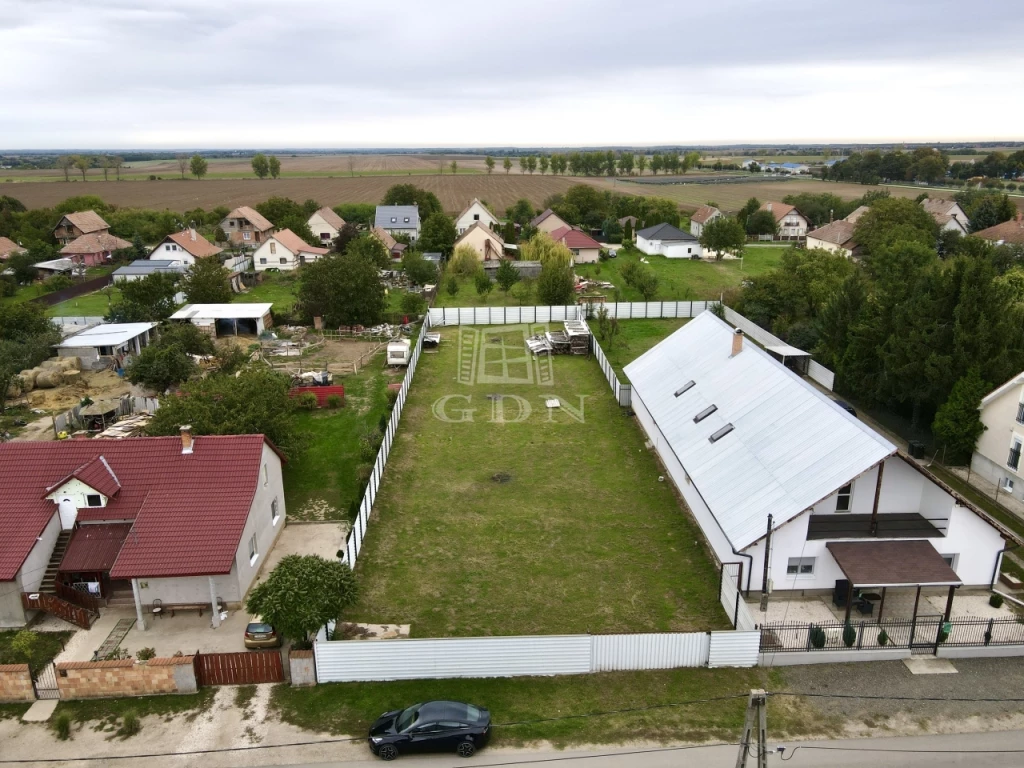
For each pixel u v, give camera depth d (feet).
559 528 113.50
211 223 467.11
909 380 141.49
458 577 100.53
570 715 74.74
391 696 77.51
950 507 92.89
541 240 341.82
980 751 70.28
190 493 96.17
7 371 166.20
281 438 121.49
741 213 449.48
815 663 83.15
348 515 117.19
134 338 205.77
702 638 81.25
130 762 68.74
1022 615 91.40
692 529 113.29
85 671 76.33
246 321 232.73
